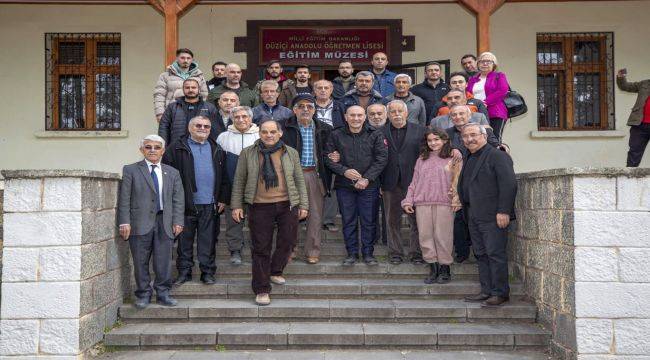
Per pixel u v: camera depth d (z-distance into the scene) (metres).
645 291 4.38
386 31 9.57
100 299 4.98
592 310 4.40
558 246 4.76
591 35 9.59
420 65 9.24
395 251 6.00
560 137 9.45
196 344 4.90
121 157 9.47
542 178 5.11
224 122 6.61
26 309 4.57
